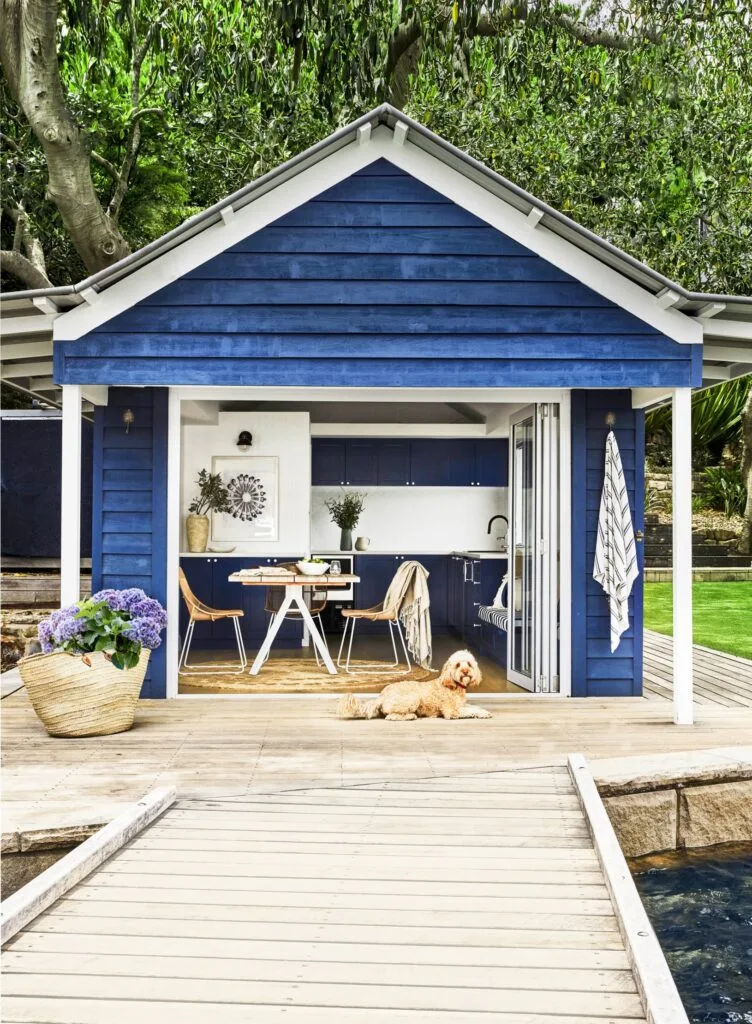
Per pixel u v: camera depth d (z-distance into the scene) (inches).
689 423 255.6
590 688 289.3
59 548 453.1
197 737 229.3
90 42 443.5
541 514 292.4
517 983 108.8
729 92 514.9
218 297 251.1
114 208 528.1
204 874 143.3
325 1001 104.6
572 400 288.7
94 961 114.6
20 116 512.4
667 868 185.8
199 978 110.2
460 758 208.8
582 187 523.2
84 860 142.0
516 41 471.2
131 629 234.5
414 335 252.4
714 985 136.0
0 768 198.8
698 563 739.4
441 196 253.4
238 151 513.7
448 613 455.5
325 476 459.8
